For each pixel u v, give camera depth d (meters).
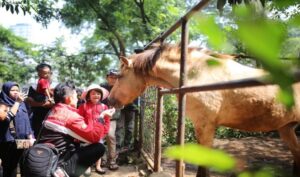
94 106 3.17
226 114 2.80
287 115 2.73
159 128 3.78
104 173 4.67
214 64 0.37
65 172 2.89
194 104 2.82
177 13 8.78
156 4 11.48
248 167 0.31
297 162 3.04
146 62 3.30
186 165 4.32
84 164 3.08
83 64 16.11
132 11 13.20
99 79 16.72
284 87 0.25
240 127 2.92
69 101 3.08
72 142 3.05
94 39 16.62
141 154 5.16
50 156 2.78
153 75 3.29
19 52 15.06
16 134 3.49
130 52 15.38
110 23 14.02
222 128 6.79
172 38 6.85
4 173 3.62
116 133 5.39
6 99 3.51
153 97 4.48
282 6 0.24
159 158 3.78
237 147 5.52
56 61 15.54
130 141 5.59
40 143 2.97
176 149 0.23
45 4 12.70
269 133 6.77
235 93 2.71
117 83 3.65
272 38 0.20
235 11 0.22
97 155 3.12
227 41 0.23
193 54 2.90
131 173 4.62
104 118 3.17
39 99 4.18
